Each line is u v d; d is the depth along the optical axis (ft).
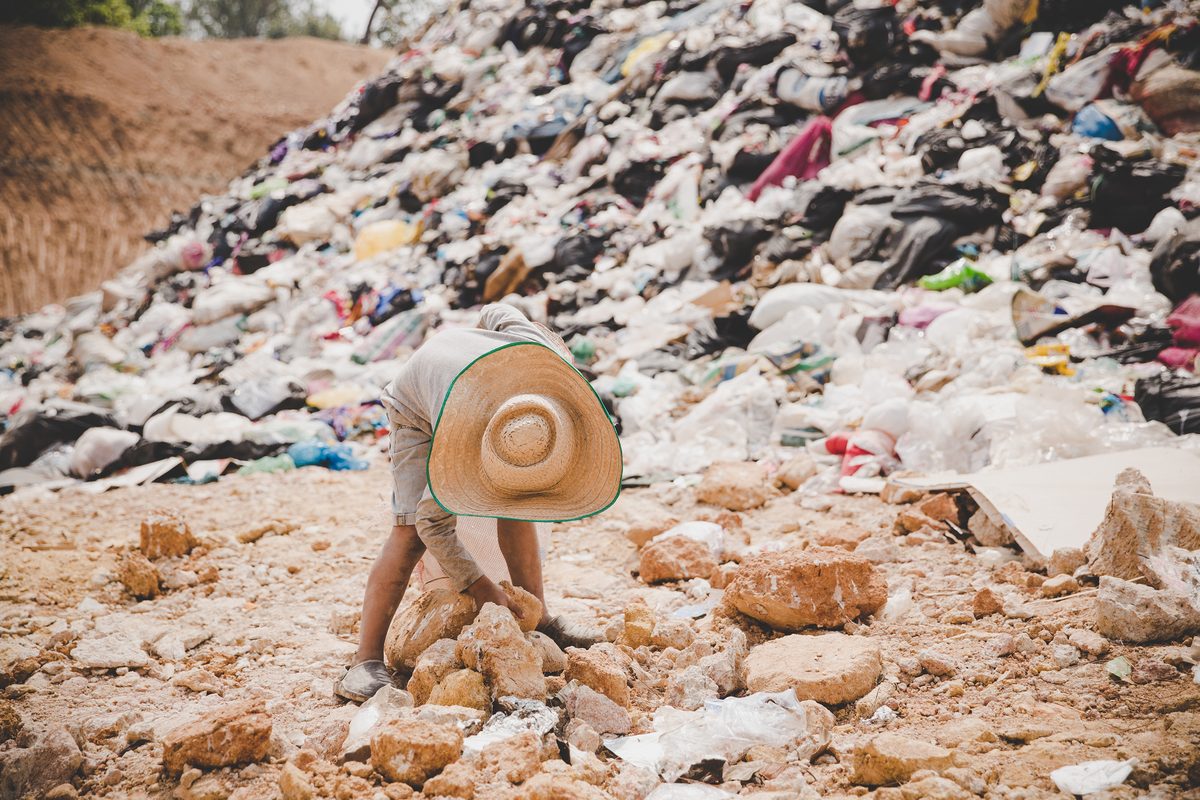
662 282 26.96
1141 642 8.39
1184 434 15.11
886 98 29.91
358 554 15.16
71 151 71.97
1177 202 21.56
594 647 9.07
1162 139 23.95
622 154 33.04
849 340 20.98
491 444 7.97
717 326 23.71
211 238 40.98
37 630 11.85
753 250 25.93
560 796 6.32
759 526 14.85
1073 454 14.66
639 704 8.55
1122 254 21.18
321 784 7.09
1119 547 9.68
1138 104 25.16
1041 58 27.96
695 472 18.39
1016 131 25.54
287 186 42.50
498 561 9.89
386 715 7.75
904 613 10.22
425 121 43.70
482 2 50.57
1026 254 22.47
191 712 8.91
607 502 8.29
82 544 16.69
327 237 38.37
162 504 19.89
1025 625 9.38
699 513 15.17
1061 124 26.07
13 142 69.51
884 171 26.50
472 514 8.13
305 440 23.73
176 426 24.50
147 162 76.59
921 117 27.91
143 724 8.55
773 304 23.02
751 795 6.75
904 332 20.75
